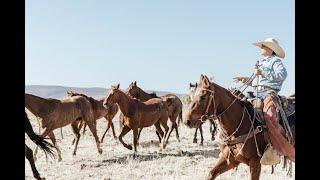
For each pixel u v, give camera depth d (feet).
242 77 22.31
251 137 19.52
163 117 48.75
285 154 20.20
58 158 40.50
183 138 64.64
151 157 41.70
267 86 21.43
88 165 36.94
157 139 63.16
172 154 43.60
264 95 21.42
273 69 21.22
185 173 32.53
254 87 22.16
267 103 20.76
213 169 19.86
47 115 37.88
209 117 19.53
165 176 30.76
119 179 30.32
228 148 19.58
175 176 30.55
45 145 27.02
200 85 19.79
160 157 41.11
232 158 19.80
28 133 26.50
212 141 60.49
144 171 33.65
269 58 21.61
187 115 19.36
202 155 43.32
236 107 19.84
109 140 60.49
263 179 29.17
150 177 30.68
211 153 45.83
